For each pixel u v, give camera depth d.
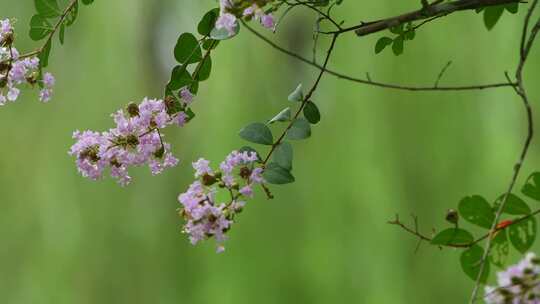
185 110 2.34
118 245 8.98
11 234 9.01
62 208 9.01
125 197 9.08
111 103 9.06
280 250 8.78
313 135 8.85
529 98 7.92
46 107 9.21
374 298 8.43
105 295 8.88
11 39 2.37
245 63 8.95
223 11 2.06
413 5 8.05
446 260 8.41
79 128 9.08
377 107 8.45
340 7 8.41
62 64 9.24
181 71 2.31
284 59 8.87
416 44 8.32
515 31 7.84
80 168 2.31
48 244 8.96
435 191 8.34
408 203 8.45
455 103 8.23
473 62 8.17
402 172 8.44
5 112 9.22
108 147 2.29
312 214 8.75
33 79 2.43
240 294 8.73
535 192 2.13
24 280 8.93
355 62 8.52
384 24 2.11
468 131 8.23
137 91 9.09
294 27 8.88
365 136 8.51
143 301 8.91
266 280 8.71
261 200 8.95
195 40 2.29
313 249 8.70
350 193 8.62
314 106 2.23
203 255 8.97
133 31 9.24
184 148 9.10
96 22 9.23
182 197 2.10
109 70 9.12
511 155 8.04
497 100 8.11
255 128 2.20
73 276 8.88
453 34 8.18
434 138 8.29
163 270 8.95
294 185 8.91
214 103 8.95
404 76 8.38
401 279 8.40
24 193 9.06
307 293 8.64
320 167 8.77
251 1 2.06
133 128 2.29
